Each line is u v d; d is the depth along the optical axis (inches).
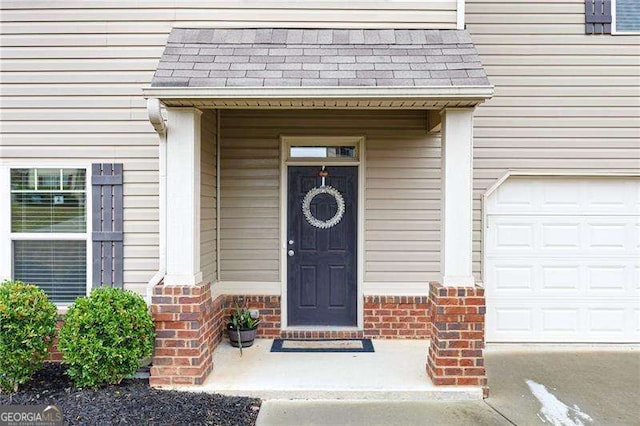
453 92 133.3
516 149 197.0
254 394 141.6
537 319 200.2
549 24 196.4
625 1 196.5
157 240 167.0
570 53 196.2
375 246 194.5
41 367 141.9
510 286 199.6
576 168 196.7
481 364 141.2
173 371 142.5
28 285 143.6
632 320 197.8
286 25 168.6
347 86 134.1
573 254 199.0
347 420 128.3
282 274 194.9
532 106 197.0
